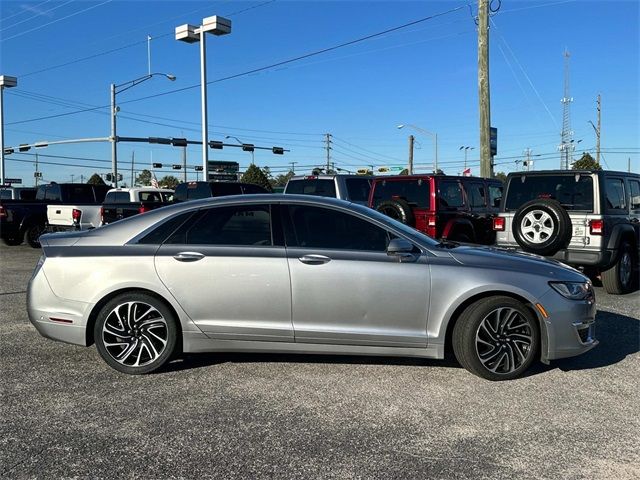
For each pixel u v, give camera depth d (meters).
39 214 16.23
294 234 4.95
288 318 4.84
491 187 12.26
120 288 4.90
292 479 3.27
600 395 4.58
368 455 3.55
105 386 4.71
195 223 5.05
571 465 3.44
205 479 3.27
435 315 4.80
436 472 3.35
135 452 3.58
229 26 22.69
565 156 70.00
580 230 8.68
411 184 10.77
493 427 3.97
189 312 4.89
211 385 4.74
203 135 23.11
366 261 4.82
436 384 4.79
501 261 4.93
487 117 15.62
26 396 4.48
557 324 4.80
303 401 4.41
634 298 8.78
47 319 5.01
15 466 3.40
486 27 15.48
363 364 5.29
